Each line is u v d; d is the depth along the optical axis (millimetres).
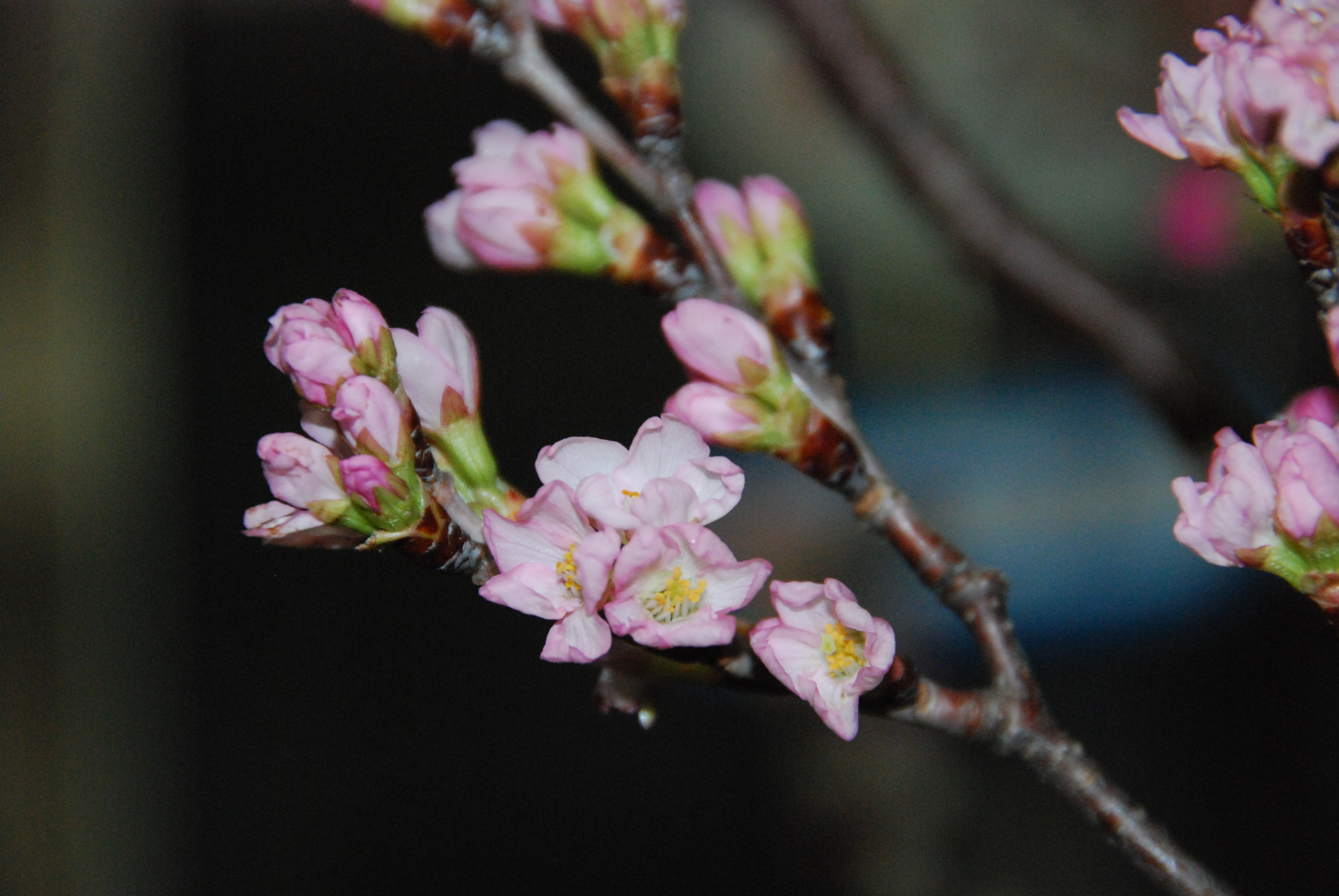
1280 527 700
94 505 1816
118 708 1825
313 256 2156
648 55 753
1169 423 836
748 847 1993
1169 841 728
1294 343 1701
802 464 737
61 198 1812
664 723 2170
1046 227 847
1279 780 1815
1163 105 723
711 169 2037
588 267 754
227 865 1939
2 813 1679
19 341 1755
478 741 2176
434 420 728
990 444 2262
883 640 696
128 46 1929
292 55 2203
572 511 694
